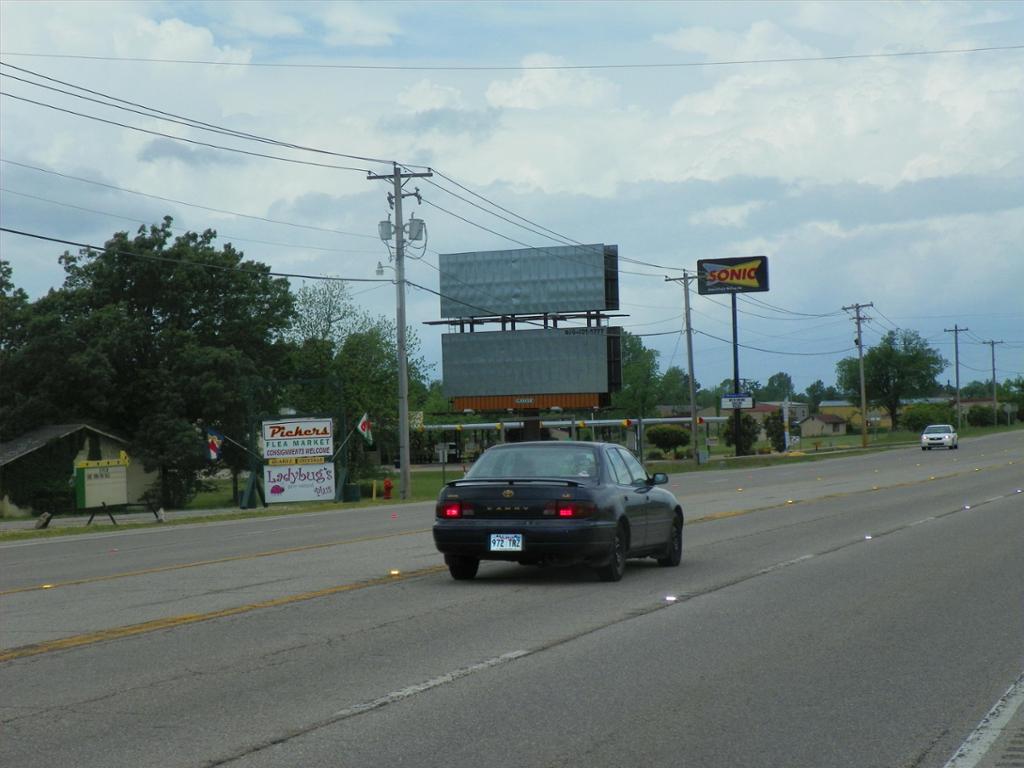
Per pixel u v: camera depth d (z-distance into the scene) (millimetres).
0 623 11875
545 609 12289
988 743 6922
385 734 7133
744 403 89938
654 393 154250
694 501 33469
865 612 11938
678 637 10516
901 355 176625
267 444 44344
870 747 6832
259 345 57656
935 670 9039
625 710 7734
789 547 18906
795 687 8430
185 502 54062
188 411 54531
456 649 9977
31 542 27266
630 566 16562
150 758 6641
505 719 7492
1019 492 32812
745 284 92438
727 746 6852
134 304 55969
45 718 7629
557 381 86500
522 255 87188
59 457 49812
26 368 52375
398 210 45625
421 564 17188
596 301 85625
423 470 94062
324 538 23656
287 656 9734
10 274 55875
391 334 82125
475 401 87938
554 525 13961
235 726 7363
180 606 12938
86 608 12961
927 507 27688
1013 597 12953
